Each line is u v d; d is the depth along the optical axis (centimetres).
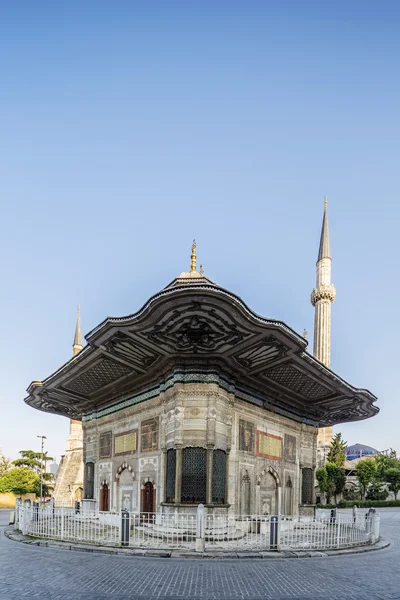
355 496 5462
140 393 2002
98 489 2275
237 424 1811
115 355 1684
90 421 2486
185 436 1605
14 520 2061
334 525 1819
